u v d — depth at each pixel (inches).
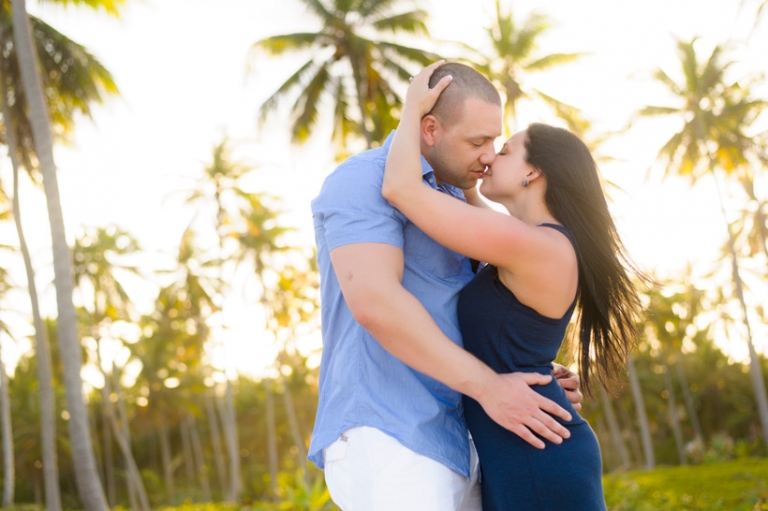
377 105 895.7
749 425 1738.4
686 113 1173.7
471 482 72.2
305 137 911.0
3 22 621.6
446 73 72.7
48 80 644.1
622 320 76.7
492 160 73.9
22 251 616.4
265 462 1793.8
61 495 1504.7
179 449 1913.1
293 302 1449.3
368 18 866.8
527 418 67.0
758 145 1132.5
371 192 68.1
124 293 1359.5
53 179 450.0
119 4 583.5
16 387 1427.2
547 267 68.0
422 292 71.3
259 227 1286.9
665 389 1841.8
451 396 71.0
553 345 72.5
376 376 69.1
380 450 67.1
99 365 1371.8
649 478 836.0
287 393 1342.3
